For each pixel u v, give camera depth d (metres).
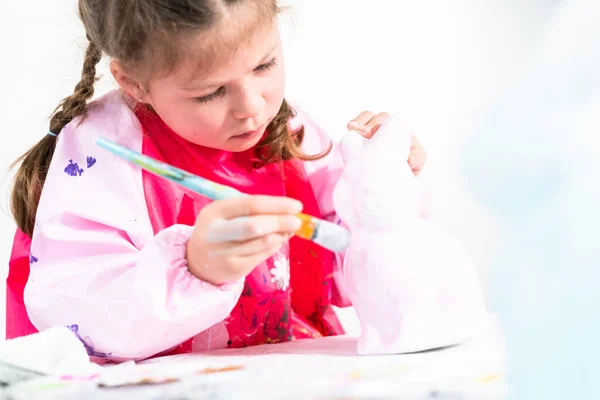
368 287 1.09
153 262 1.14
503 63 2.30
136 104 1.38
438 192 1.92
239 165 1.44
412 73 2.36
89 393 0.91
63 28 2.24
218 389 0.89
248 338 1.40
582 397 0.76
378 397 0.85
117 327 1.16
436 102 2.29
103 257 1.24
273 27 1.16
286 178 1.49
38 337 1.05
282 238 1.05
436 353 1.03
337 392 0.86
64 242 1.25
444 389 0.86
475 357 0.98
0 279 2.05
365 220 1.11
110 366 1.14
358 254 1.11
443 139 2.14
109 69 1.33
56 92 2.19
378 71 2.36
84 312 1.18
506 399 0.82
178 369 1.01
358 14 2.43
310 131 1.52
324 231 1.00
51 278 1.23
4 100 2.18
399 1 2.44
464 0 2.48
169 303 1.13
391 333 1.07
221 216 1.05
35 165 1.41
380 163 1.12
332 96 2.29
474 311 1.08
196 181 1.06
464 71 2.32
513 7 2.38
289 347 1.22
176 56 1.13
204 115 1.20
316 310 1.53
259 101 1.18
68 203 1.29
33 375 1.01
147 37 1.14
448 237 1.12
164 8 1.11
